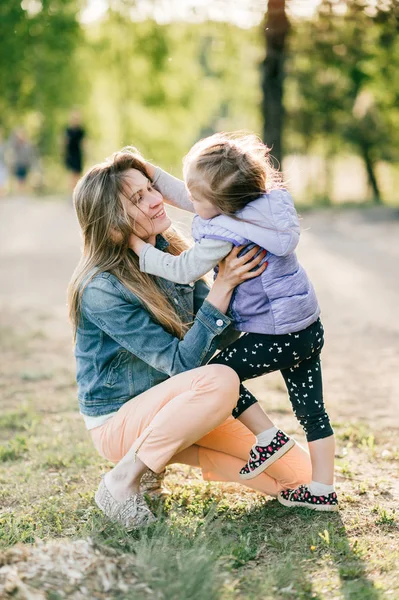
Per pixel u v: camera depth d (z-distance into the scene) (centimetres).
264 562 268
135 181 301
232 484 341
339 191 2552
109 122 2547
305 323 292
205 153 288
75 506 322
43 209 1838
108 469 373
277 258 289
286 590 245
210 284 338
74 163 2039
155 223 307
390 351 615
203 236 288
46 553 245
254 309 291
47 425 456
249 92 2430
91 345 308
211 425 288
